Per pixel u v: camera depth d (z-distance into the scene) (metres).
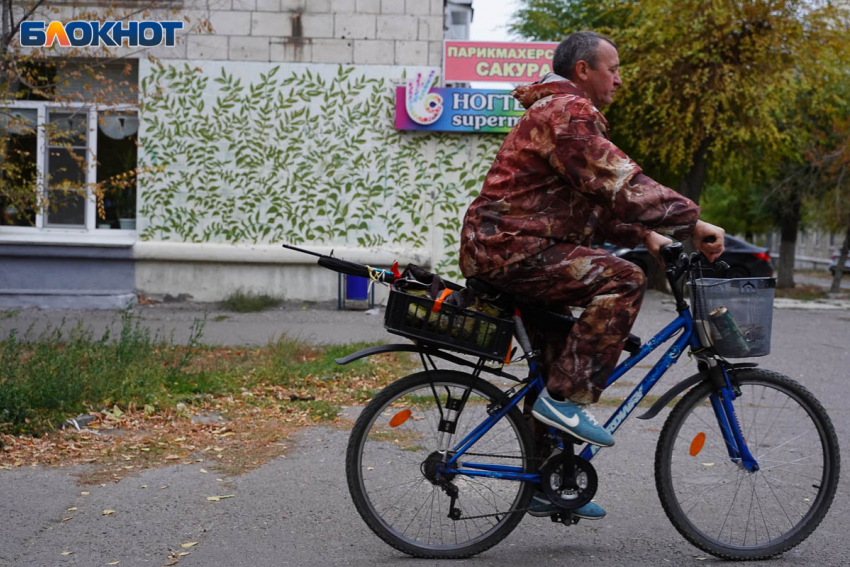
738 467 3.63
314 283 13.50
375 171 13.45
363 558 3.54
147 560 3.51
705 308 3.52
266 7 13.19
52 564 3.46
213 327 11.14
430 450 3.56
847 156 20.64
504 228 3.28
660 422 6.11
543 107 3.26
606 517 4.11
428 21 13.22
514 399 3.54
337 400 6.86
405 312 3.38
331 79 13.30
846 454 5.36
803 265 54.41
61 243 13.00
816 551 3.66
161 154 13.24
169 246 13.22
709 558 3.56
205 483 4.62
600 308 3.25
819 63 17.70
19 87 12.50
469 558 3.54
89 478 4.70
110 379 6.56
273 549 3.64
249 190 13.39
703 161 19.73
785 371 8.92
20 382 6.02
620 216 3.11
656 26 17.58
